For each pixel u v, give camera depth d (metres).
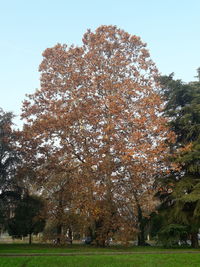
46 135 22.94
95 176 21.38
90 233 24.97
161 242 24.06
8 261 14.39
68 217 22.72
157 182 24.62
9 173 24.50
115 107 21.86
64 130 22.88
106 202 21.30
